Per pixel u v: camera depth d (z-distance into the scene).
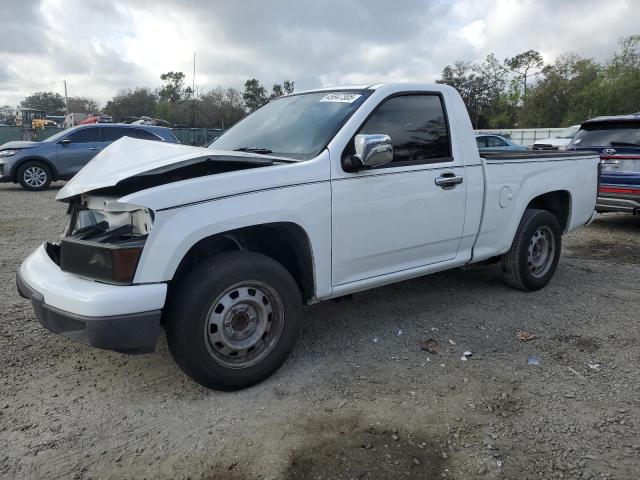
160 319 3.32
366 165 3.65
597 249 7.65
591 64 54.62
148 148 3.75
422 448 2.85
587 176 5.94
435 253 4.47
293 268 3.86
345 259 3.80
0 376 3.56
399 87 4.19
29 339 4.14
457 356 3.97
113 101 63.09
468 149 4.59
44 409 3.18
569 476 2.63
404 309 4.94
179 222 3.04
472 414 3.18
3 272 5.90
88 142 14.30
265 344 3.47
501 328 4.51
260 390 3.44
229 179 3.23
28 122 53.09
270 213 3.34
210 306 3.16
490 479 2.62
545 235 5.50
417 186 4.14
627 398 3.36
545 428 3.03
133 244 2.97
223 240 3.66
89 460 2.74
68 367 3.71
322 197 3.59
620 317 4.79
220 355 3.29
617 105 51.97
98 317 2.88
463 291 5.48
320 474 2.64
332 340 4.23
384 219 3.96
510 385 3.52
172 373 3.64
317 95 4.46
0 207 10.81
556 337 4.33
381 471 2.67
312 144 3.83
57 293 3.06
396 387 3.49
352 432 2.99
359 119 3.89
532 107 55.88
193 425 3.05
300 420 3.11
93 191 3.39
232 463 2.73
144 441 2.90
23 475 2.62
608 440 2.92
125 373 3.63
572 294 5.45
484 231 4.79
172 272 3.04
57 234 8.07
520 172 5.05
